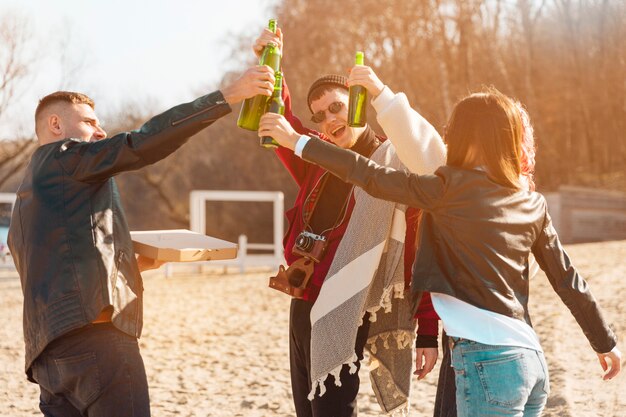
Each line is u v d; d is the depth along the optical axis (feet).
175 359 24.56
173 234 11.07
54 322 9.20
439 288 8.86
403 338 11.55
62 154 9.57
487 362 8.63
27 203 9.67
